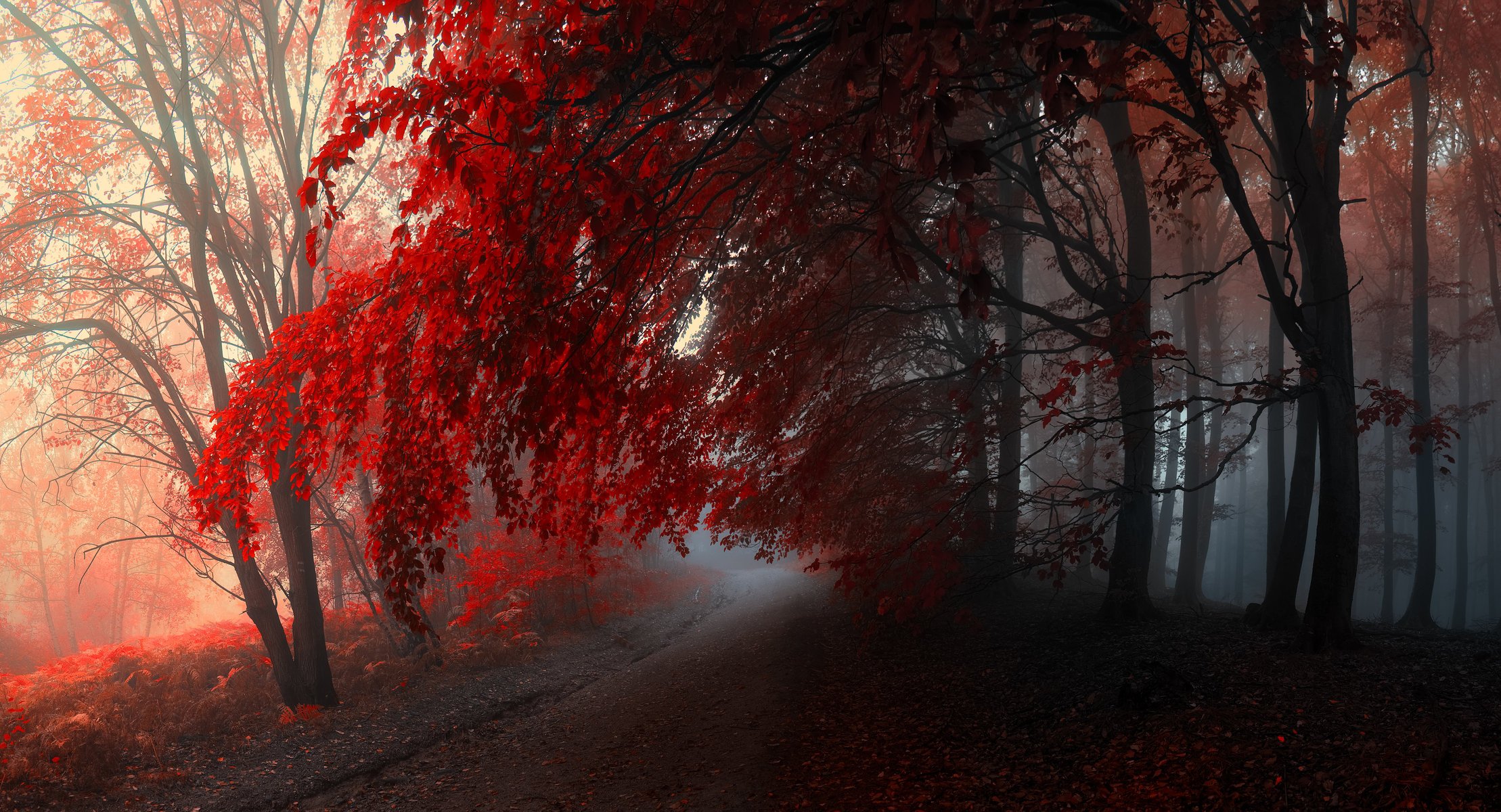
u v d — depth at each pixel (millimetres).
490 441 5129
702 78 6121
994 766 7613
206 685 13773
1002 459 15383
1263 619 10656
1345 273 8922
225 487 5926
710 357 10438
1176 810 5918
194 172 13656
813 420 13242
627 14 3912
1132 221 12844
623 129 5996
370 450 5906
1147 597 12453
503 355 4488
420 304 5105
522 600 19828
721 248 8898
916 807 6957
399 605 5141
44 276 13844
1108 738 7445
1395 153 24000
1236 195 7625
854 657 13562
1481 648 8422
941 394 15992
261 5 14141
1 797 8539
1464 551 24953
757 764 8812
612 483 7645
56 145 13602
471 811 8469
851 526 15406
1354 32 8633
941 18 2729
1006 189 15578
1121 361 8984
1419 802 5105
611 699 13758
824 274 12617
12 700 11664
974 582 13508
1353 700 6980
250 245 15641
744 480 13062
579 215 4461
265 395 5754
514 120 4191
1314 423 10883
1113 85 5617
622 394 4957
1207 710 7309
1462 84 19734
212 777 10070
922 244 10281
